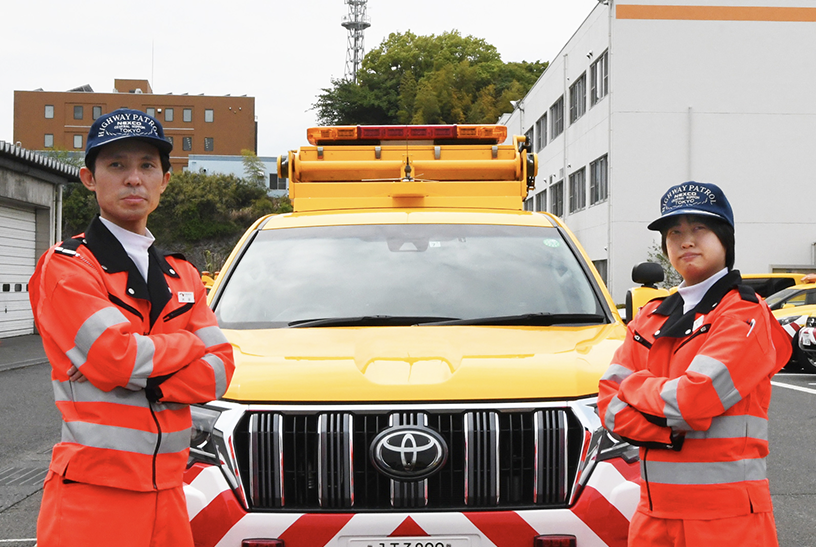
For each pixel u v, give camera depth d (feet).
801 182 81.20
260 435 9.34
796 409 30.96
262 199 185.16
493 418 9.36
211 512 9.04
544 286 13.24
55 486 7.20
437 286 13.06
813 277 17.06
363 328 11.91
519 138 18.65
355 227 14.62
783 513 17.67
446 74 207.10
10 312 66.59
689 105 81.46
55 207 72.18
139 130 7.65
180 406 7.68
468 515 9.07
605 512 9.09
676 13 81.05
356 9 293.02
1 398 34.55
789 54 81.10
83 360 7.11
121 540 7.13
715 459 7.32
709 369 7.06
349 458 9.25
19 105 281.54
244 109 289.94
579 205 98.17
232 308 12.81
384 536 9.02
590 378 9.79
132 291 7.56
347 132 19.21
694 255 7.70
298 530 9.00
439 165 17.58
